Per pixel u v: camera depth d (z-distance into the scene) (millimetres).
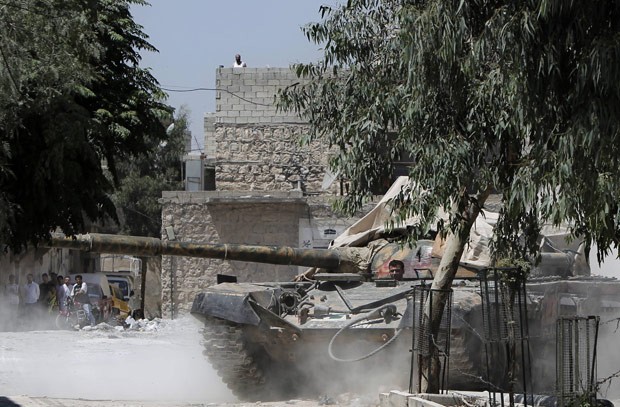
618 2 17359
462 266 30094
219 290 28719
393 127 22828
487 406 22766
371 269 31938
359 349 28031
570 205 17781
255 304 27906
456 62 19984
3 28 27828
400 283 30281
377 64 23000
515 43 18047
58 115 30844
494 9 19109
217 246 32031
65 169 31812
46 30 28359
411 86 20859
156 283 85562
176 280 67562
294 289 30547
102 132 32812
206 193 67312
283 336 28000
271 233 66688
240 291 28562
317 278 30219
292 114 70812
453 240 24359
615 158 17391
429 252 31203
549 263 33594
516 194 18984
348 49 23016
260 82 71125
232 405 26625
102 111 43812
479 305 26562
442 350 25000
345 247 32781
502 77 18828
